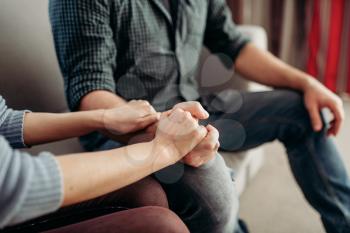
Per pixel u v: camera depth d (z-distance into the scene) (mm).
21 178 442
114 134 769
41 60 1043
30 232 633
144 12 927
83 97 854
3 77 938
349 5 1913
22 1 986
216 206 719
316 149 971
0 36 926
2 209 438
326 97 959
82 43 862
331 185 951
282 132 1010
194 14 1030
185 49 1045
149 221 532
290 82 1042
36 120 753
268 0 1994
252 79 1146
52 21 895
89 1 850
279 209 1326
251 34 1292
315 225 1241
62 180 474
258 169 1527
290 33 2010
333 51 2021
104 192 540
